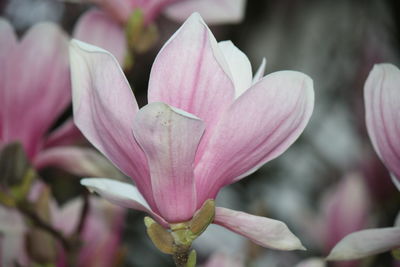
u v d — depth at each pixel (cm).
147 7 87
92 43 88
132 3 87
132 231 112
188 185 65
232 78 64
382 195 108
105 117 65
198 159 66
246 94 64
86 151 85
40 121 85
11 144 81
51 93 85
